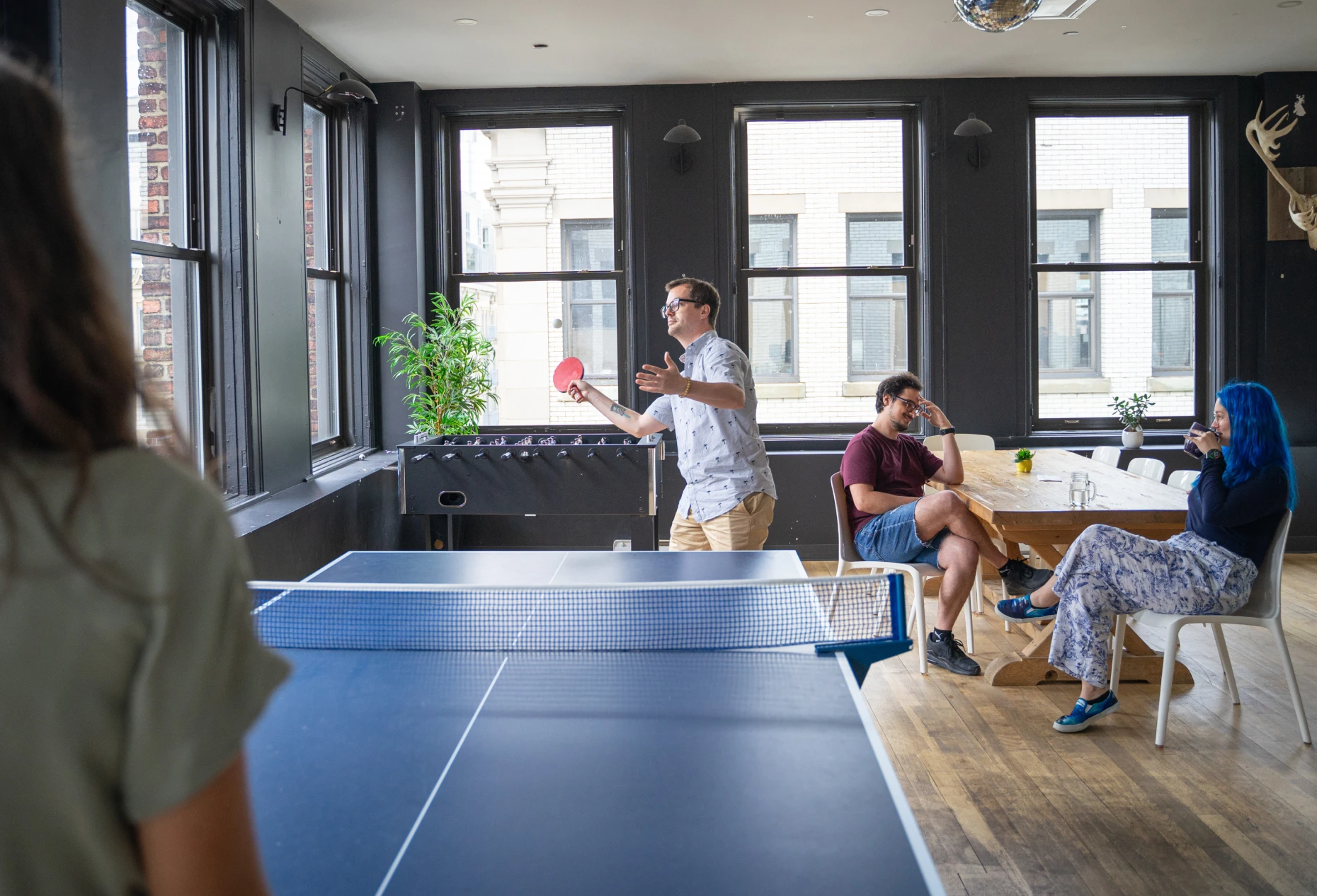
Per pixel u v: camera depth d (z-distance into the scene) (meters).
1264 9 5.25
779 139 6.70
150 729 0.55
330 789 1.34
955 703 3.76
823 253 6.75
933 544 4.16
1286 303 6.60
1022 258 6.59
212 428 4.54
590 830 1.22
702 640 2.02
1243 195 6.63
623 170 6.70
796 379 6.80
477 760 1.44
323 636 2.07
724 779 1.36
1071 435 6.70
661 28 5.41
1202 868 2.50
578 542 6.65
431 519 6.02
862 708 1.63
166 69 4.25
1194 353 6.80
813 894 1.06
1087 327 6.79
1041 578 4.02
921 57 6.01
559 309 6.82
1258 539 3.32
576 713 1.62
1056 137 6.70
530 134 6.73
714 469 3.73
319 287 6.07
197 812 0.57
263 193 4.65
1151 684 3.96
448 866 1.13
